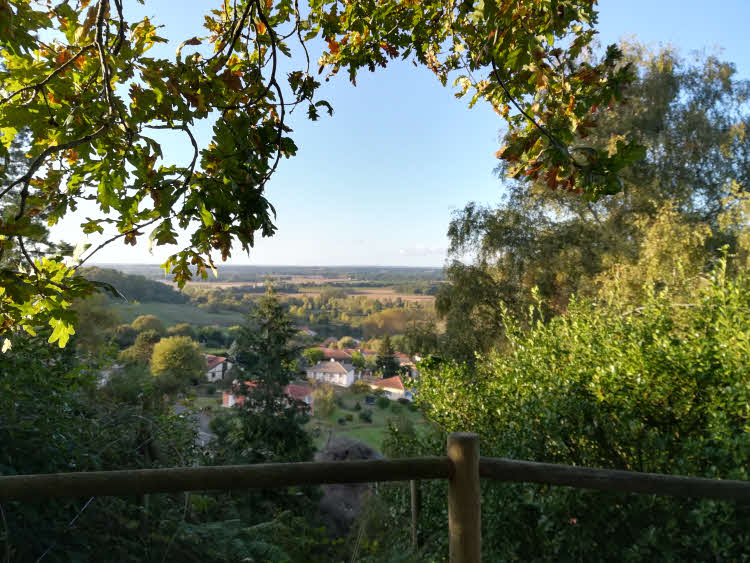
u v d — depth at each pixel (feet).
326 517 18.38
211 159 4.64
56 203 4.56
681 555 10.82
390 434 19.60
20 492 4.17
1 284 3.73
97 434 12.66
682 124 48.98
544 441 13.56
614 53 5.90
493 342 47.34
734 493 4.78
